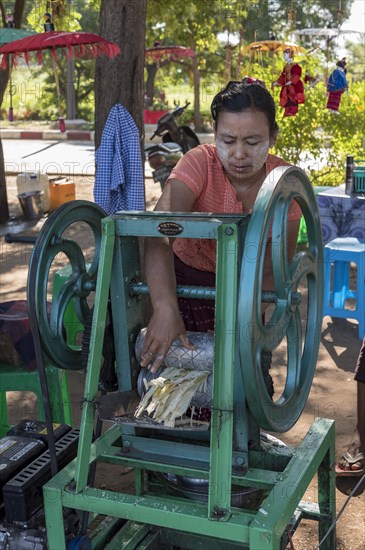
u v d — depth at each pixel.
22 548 2.06
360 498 3.00
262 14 10.05
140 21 4.71
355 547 2.67
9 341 3.08
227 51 8.07
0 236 7.98
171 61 18.62
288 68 6.92
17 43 5.01
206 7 13.66
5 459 2.20
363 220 5.70
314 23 14.61
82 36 4.67
